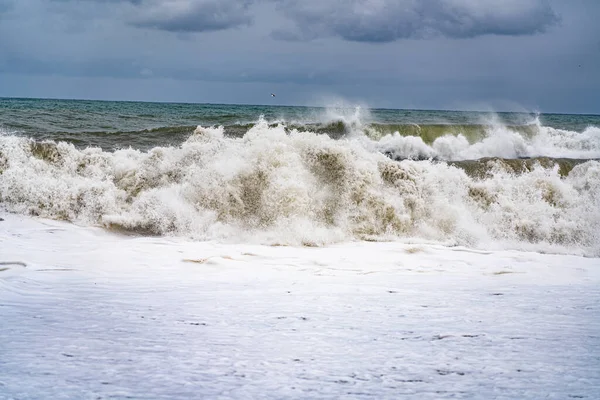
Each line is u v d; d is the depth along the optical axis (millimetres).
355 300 5539
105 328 4316
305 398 2824
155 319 4641
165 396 2826
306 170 11164
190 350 3709
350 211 10812
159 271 7262
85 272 7012
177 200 10539
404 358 3562
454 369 3340
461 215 11109
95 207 10594
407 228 10867
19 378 3080
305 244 9688
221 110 61406
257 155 10820
